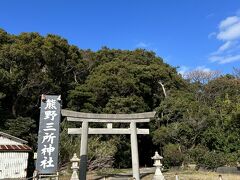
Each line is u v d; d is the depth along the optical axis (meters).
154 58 37.53
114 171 22.42
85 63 34.12
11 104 27.64
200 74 42.34
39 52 27.56
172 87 33.56
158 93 33.31
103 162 21.72
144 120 16.53
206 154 22.81
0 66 26.33
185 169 22.72
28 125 23.48
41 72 27.72
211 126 25.55
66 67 31.36
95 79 29.50
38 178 10.50
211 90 37.78
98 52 38.19
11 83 25.55
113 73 31.03
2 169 17.97
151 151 31.23
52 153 10.66
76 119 16.12
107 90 28.83
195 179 17.14
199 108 27.05
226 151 23.30
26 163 19.16
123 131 16.45
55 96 11.29
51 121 10.97
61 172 18.94
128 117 16.69
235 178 17.52
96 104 29.17
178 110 28.19
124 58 36.12
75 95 28.05
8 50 25.88
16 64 26.64
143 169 25.06
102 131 16.28
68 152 19.97
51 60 28.92
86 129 16.08
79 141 21.89
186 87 36.94
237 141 23.23
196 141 25.78
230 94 34.94
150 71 32.25
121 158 27.05
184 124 26.03
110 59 37.22
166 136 26.23
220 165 21.91
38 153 10.59
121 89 29.16
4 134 19.25
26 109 28.16
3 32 28.83
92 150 21.84
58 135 10.88
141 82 31.39
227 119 23.97
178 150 24.58
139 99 28.69
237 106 23.58
